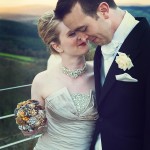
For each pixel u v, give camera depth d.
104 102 2.16
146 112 2.00
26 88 8.33
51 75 2.47
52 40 2.43
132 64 2.02
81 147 2.46
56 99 2.40
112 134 2.15
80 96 2.41
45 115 2.43
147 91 1.99
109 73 2.11
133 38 2.04
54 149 2.51
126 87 2.05
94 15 1.99
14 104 8.01
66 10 2.00
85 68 2.50
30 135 2.46
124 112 2.09
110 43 2.11
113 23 2.07
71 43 2.37
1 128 7.21
